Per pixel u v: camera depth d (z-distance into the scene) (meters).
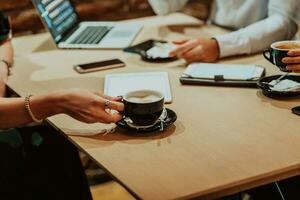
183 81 1.62
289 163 1.13
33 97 1.38
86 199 1.82
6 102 1.39
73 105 1.33
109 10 3.12
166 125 1.31
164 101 1.38
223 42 1.83
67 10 2.34
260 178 1.09
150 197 1.02
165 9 2.45
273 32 1.90
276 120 1.35
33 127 1.80
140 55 1.95
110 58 1.94
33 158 1.69
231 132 1.29
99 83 1.69
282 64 1.49
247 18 2.23
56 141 1.77
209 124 1.34
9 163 1.64
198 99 1.50
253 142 1.23
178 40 1.96
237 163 1.14
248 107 1.43
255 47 1.87
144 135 1.30
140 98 1.33
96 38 2.18
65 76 1.77
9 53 1.93
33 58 2.00
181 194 1.03
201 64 1.76
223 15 2.31
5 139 1.73
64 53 2.04
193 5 3.35
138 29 2.30
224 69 1.70
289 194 1.48
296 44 1.53
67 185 1.73
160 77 1.68
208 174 1.10
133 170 1.13
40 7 2.04
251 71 1.66
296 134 1.27
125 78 1.69
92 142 1.28
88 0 3.03
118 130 1.33
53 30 2.10
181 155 1.19
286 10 1.95
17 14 2.88
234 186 1.07
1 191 1.56
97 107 1.31
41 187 1.65
